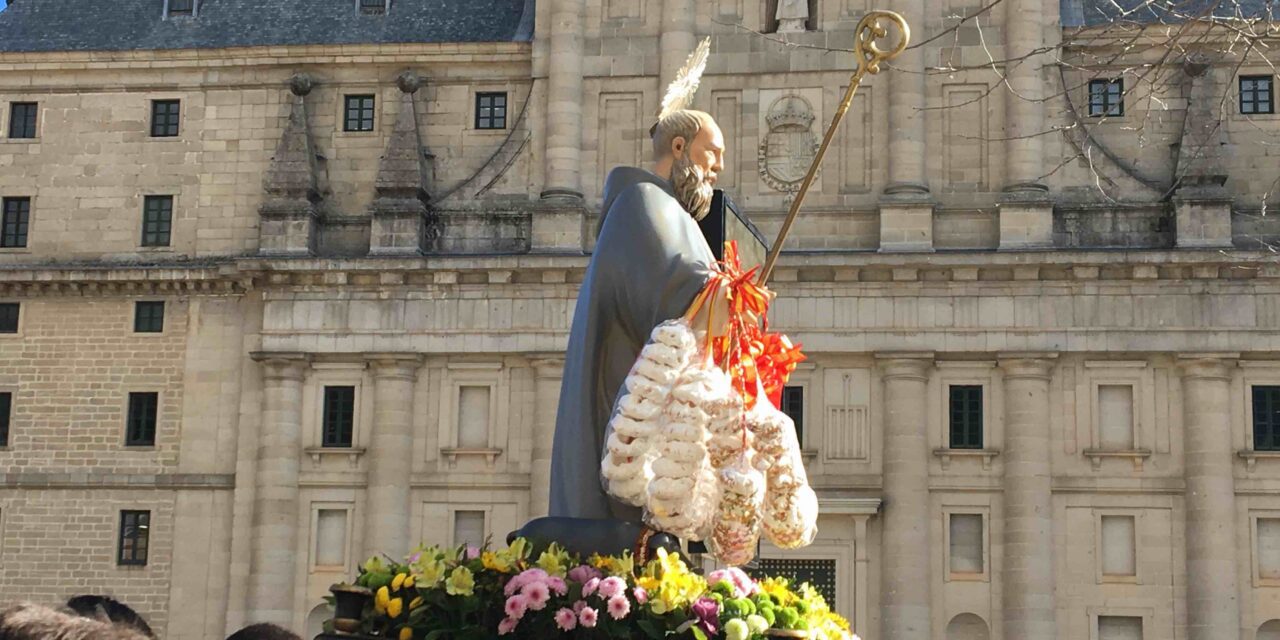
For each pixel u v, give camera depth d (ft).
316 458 169.27
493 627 27.25
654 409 28.50
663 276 29.89
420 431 169.27
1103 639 158.20
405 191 172.35
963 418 162.50
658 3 173.78
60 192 181.57
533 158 173.78
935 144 167.63
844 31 170.50
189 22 187.73
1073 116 166.09
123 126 181.78
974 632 159.43
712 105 172.04
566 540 28.84
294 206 172.86
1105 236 164.35
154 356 175.42
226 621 168.25
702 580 27.58
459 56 176.55
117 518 173.06
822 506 159.22
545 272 167.53
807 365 164.04
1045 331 160.76
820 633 28.27
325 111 178.70
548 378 167.22
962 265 161.38
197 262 177.68
